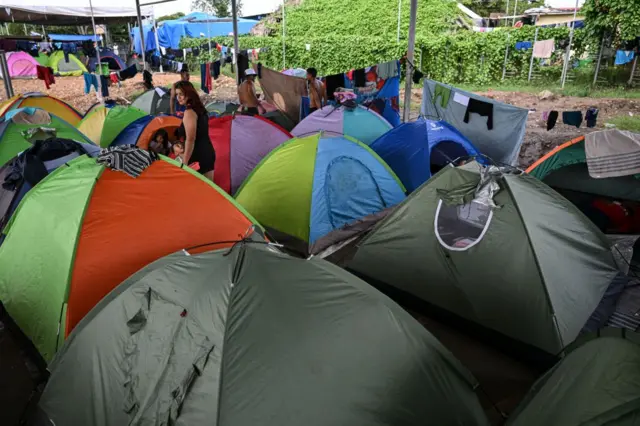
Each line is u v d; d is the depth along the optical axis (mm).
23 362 3369
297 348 2223
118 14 17781
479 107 7172
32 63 20625
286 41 18344
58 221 3465
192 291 2514
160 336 2404
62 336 3129
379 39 17266
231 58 11477
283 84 9406
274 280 2545
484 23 21312
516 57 15758
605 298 3902
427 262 3871
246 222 3990
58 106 9359
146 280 2719
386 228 4188
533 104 11820
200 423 2025
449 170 3988
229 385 2082
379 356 2303
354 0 21109
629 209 5293
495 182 3660
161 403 2168
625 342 2107
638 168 4508
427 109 7902
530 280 3342
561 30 14828
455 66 16250
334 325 2359
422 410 2258
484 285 3537
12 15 15297
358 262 4332
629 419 1688
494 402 2967
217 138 6332
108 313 2672
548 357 3199
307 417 2021
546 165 5824
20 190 4426
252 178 5270
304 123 7590
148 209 3615
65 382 2572
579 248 3709
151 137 7207
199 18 27219
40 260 3449
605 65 14234
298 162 4984
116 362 2461
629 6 12578
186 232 3686
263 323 2305
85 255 3299
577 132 8812
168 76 19891
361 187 5309
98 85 10500
